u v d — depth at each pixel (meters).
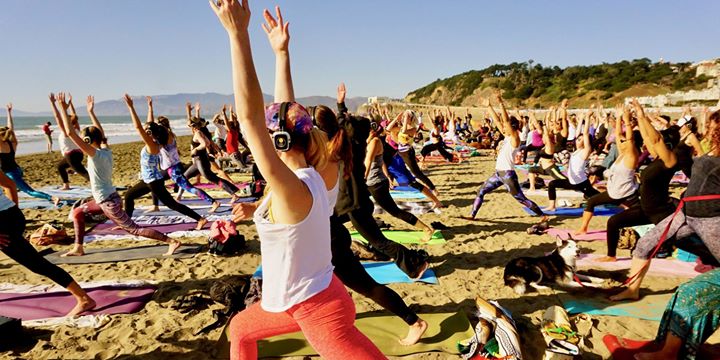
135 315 4.16
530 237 6.68
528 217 7.95
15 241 3.69
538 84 96.00
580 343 3.55
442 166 15.64
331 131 2.52
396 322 3.91
